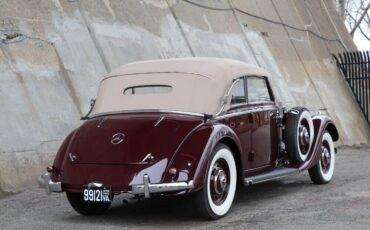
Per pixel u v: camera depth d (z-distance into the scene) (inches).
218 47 575.2
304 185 323.6
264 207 257.6
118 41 449.7
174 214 245.9
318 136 309.7
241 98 262.1
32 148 328.8
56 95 367.2
